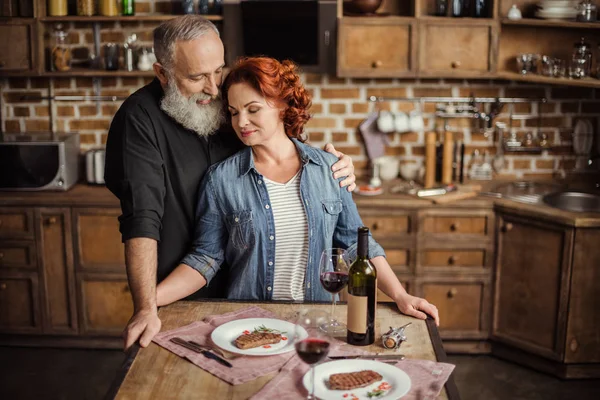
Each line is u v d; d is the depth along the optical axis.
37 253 4.30
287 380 1.87
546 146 4.62
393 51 4.27
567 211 3.95
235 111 2.36
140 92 2.58
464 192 4.28
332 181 2.53
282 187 2.47
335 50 4.46
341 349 2.04
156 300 2.27
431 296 4.25
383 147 4.67
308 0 4.34
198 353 2.01
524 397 3.87
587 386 3.99
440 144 4.56
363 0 4.25
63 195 4.26
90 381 4.06
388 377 1.87
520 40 4.50
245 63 2.33
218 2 4.36
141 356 2.01
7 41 4.34
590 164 4.65
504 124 4.67
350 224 2.58
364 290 2.05
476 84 4.62
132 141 2.49
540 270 4.02
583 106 4.63
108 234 4.27
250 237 2.45
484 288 4.23
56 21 4.45
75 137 4.53
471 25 4.25
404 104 4.65
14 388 3.97
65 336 4.44
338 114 4.66
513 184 4.52
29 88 4.68
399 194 4.29
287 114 2.44
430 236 4.18
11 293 4.36
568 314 3.95
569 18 4.29
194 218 2.61
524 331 4.13
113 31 4.55
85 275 4.32
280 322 2.16
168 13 4.52
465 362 4.25
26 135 4.46
